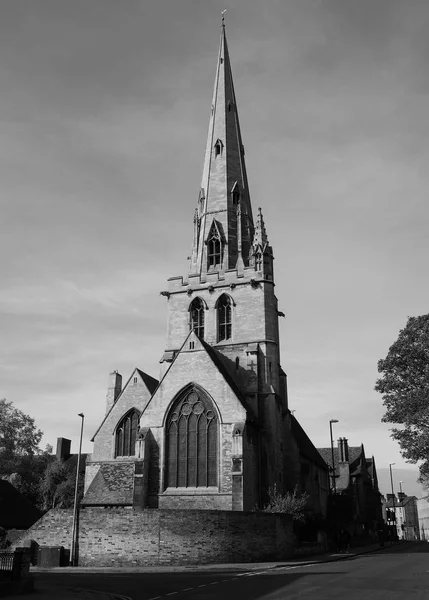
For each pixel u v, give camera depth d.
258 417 56.84
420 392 50.72
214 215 68.94
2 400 81.00
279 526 44.56
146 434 52.28
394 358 53.50
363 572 31.44
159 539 40.09
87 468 59.44
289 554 45.94
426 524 184.62
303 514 53.16
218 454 50.72
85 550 41.06
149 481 51.72
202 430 52.06
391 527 111.62
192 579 30.20
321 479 84.38
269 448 55.69
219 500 49.38
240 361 60.28
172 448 52.34
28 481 76.69
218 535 40.56
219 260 67.12
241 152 74.81
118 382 66.38
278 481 55.25
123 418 60.19
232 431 50.66
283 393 66.06
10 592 24.38
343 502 80.81
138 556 40.03
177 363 54.34
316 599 20.47
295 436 66.69
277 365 61.19
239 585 26.12
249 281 62.66
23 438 80.00
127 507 51.47
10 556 26.12
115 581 29.91
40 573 36.28
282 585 25.42
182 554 39.69
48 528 42.44
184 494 50.44
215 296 63.97
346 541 59.06
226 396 51.88
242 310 62.28
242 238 67.94
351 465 118.56
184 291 65.44
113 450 59.28
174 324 64.75
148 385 61.28
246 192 72.44
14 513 56.59
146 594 23.88
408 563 38.44
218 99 75.62
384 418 52.94
